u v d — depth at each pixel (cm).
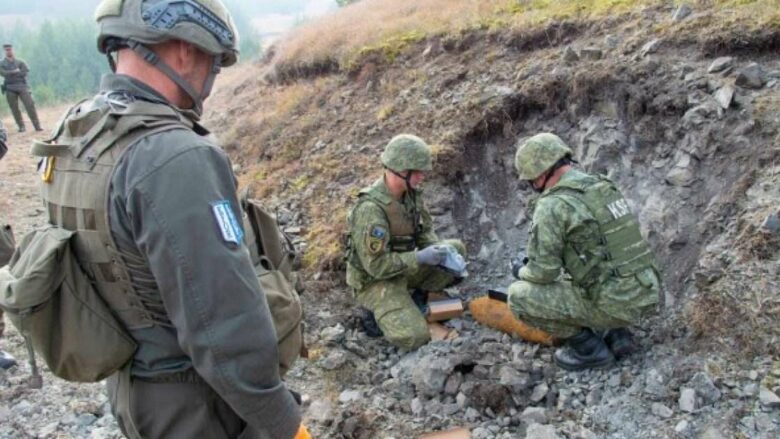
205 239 131
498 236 475
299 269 458
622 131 450
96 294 150
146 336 150
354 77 717
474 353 343
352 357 369
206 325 131
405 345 365
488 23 638
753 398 277
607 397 305
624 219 315
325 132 643
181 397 153
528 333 361
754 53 430
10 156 985
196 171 133
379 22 798
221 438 158
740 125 389
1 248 320
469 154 507
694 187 396
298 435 163
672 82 433
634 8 535
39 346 152
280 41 1139
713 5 483
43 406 330
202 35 146
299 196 557
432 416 307
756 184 361
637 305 307
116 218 138
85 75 3944
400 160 361
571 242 317
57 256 145
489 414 306
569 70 493
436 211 470
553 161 324
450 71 606
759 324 302
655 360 319
